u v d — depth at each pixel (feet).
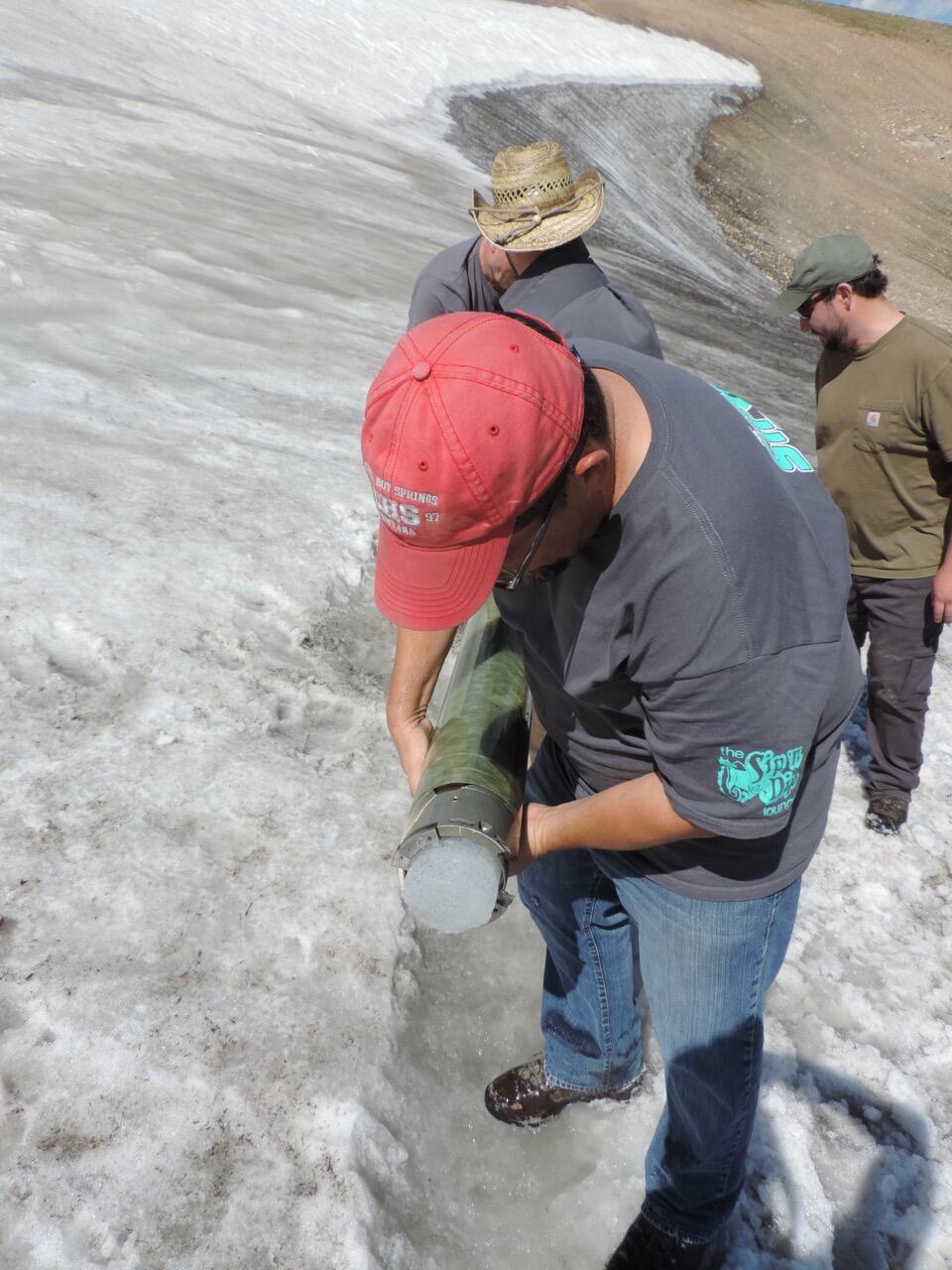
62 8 47.26
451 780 4.46
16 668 8.60
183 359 16.05
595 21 101.71
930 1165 7.16
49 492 10.91
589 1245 6.20
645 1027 7.41
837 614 4.06
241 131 39.11
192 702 8.77
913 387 8.86
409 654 5.56
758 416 4.62
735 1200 5.57
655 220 67.26
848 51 119.65
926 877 9.74
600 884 5.84
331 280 23.22
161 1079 5.85
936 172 97.35
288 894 7.25
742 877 4.72
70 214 21.09
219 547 10.85
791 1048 7.66
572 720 5.05
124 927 6.65
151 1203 5.33
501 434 3.33
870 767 10.37
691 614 3.74
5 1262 4.97
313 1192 5.60
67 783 7.61
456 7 85.25
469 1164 6.35
